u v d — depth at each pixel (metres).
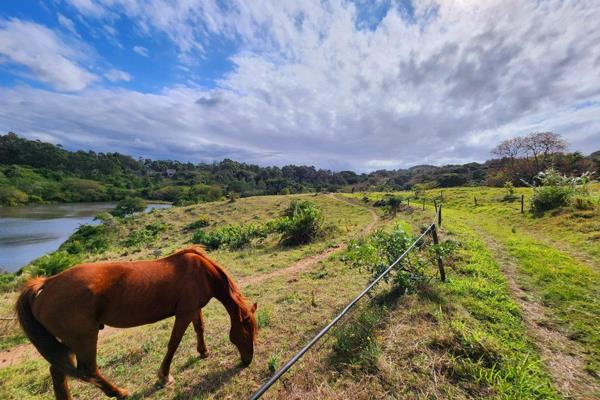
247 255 13.88
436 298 4.69
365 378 3.07
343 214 30.39
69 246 25.56
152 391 3.37
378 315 4.32
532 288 5.48
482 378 2.90
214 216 37.34
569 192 14.32
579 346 3.61
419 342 3.51
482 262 6.73
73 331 2.87
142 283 3.19
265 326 4.66
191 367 3.81
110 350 4.71
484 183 54.12
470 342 3.34
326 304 5.32
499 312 4.27
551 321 4.23
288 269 10.21
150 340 4.83
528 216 14.70
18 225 43.91
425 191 41.97
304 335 4.21
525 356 3.24
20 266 23.06
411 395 2.79
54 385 2.98
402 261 5.26
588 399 2.74
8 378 4.11
